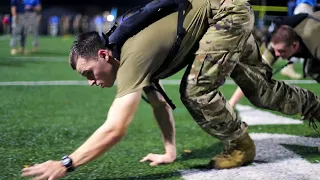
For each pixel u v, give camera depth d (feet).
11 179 8.31
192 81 7.81
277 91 9.07
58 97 18.22
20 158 9.77
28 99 17.56
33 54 41.86
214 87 7.93
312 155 9.93
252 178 8.31
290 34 9.73
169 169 8.96
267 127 12.98
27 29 40.93
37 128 12.71
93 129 12.71
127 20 7.39
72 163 6.91
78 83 22.65
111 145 7.02
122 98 7.06
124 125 7.01
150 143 11.16
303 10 14.71
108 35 7.91
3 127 12.73
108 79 7.59
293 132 12.36
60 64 32.81
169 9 7.54
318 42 9.53
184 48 7.72
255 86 8.89
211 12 7.80
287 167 9.00
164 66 7.63
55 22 102.73
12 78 24.39
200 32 7.79
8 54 41.04
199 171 8.81
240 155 8.90
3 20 95.45
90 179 8.38
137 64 7.14
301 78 24.20
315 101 9.42
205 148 10.71
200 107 7.93
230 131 8.34
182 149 10.61
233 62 7.87
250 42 8.72
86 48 7.35
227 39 7.69
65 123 13.44
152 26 7.38
